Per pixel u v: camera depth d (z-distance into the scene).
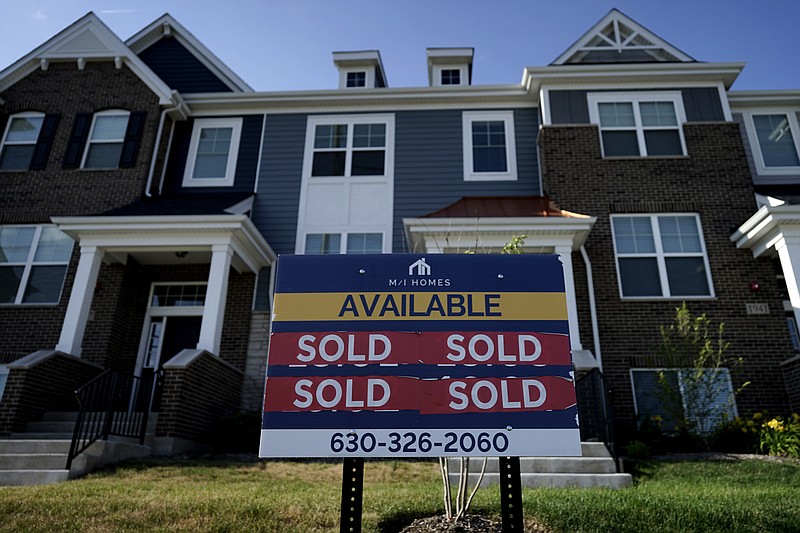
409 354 4.20
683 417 10.16
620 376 11.52
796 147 14.22
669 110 13.95
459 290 4.36
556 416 4.05
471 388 4.12
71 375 10.91
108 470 7.81
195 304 13.41
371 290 4.36
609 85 14.18
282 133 15.03
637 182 13.13
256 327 12.88
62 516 5.34
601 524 5.24
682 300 12.05
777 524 5.29
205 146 15.03
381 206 14.13
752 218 11.61
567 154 13.45
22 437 9.27
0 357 12.18
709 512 5.43
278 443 3.97
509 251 6.90
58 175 13.83
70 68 14.94
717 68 13.87
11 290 12.89
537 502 5.73
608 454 8.29
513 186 14.12
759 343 11.61
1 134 14.52
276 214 14.16
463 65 17.70
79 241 12.08
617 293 12.21
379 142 14.83
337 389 4.11
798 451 8.76
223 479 7.48
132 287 13.09
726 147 13.35
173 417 9.36
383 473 8.07
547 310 4.32
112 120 14.48
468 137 14.70
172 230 11.70
